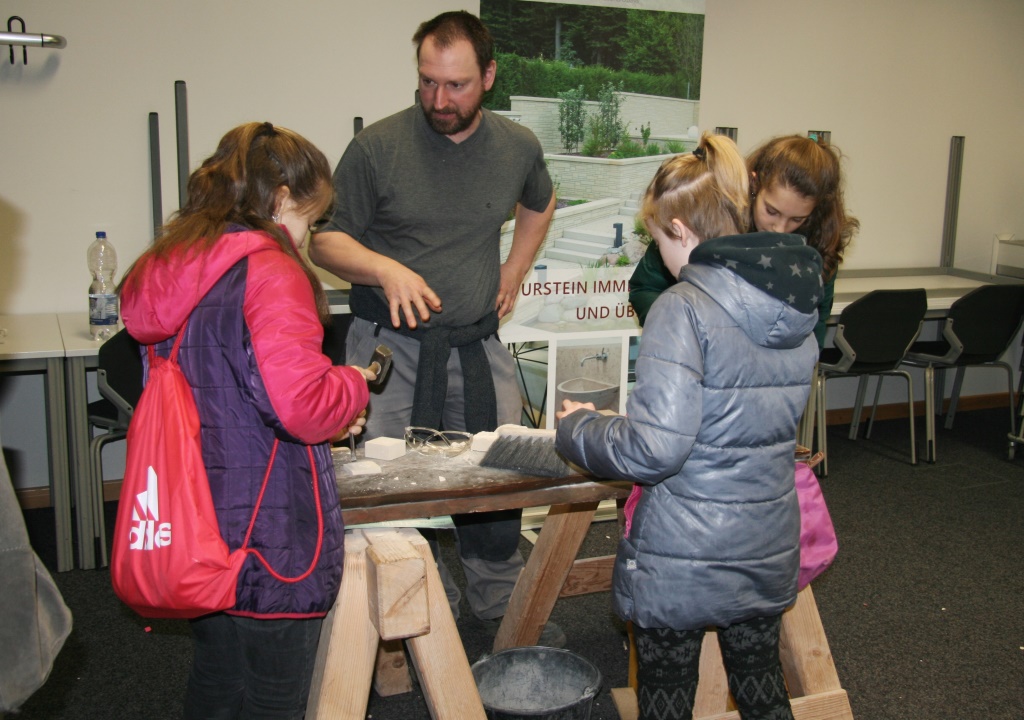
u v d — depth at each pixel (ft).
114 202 11.10
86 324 10.60
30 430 11.51
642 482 4.72
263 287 4.37
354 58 11.58
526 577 7.13
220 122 11.19
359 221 7.54
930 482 13.19
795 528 5.02
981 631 8.80
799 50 14.40
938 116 15.76
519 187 7.95
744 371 4.62
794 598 5.09
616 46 10.26
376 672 7.48
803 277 4.57
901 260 16.17
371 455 5.82
